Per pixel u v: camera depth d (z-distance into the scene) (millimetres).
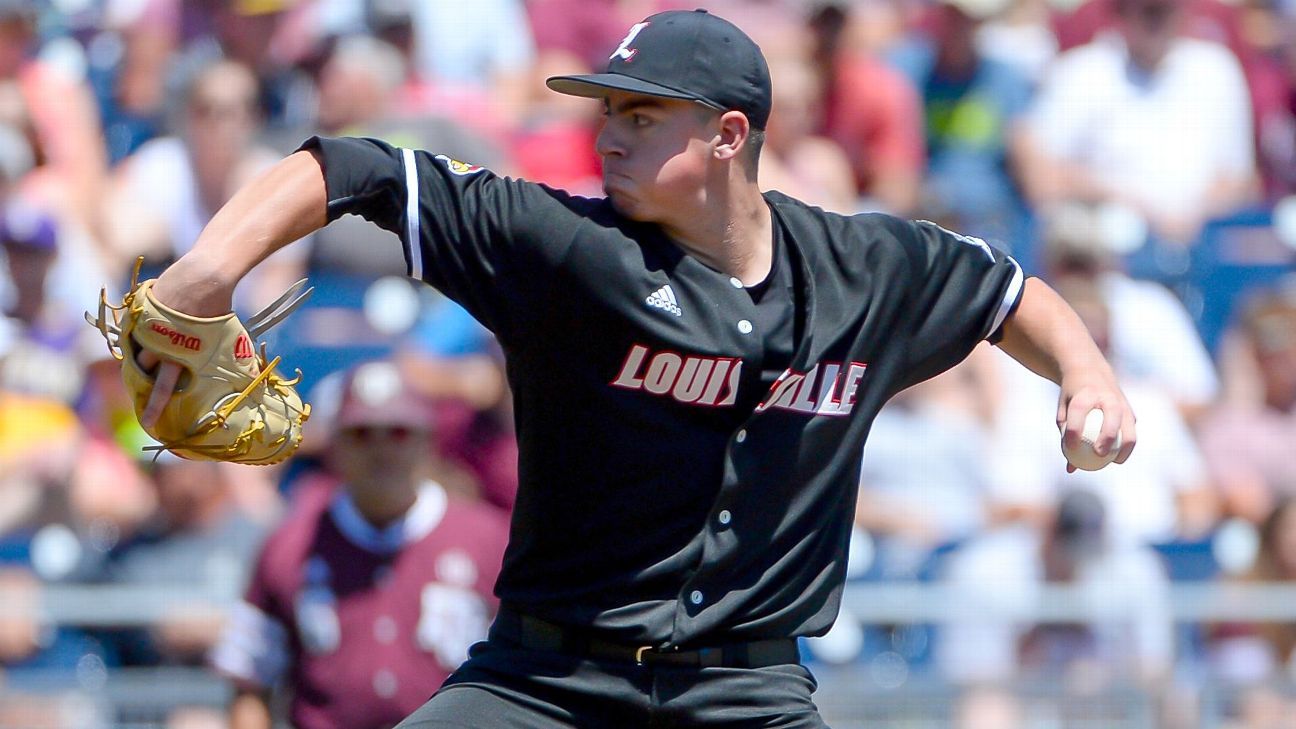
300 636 19547
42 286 25828
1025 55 34438
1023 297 12367
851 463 11992
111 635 21438
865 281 11875
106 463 24047
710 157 11391
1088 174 32688
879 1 35875
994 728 22422
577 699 11602
